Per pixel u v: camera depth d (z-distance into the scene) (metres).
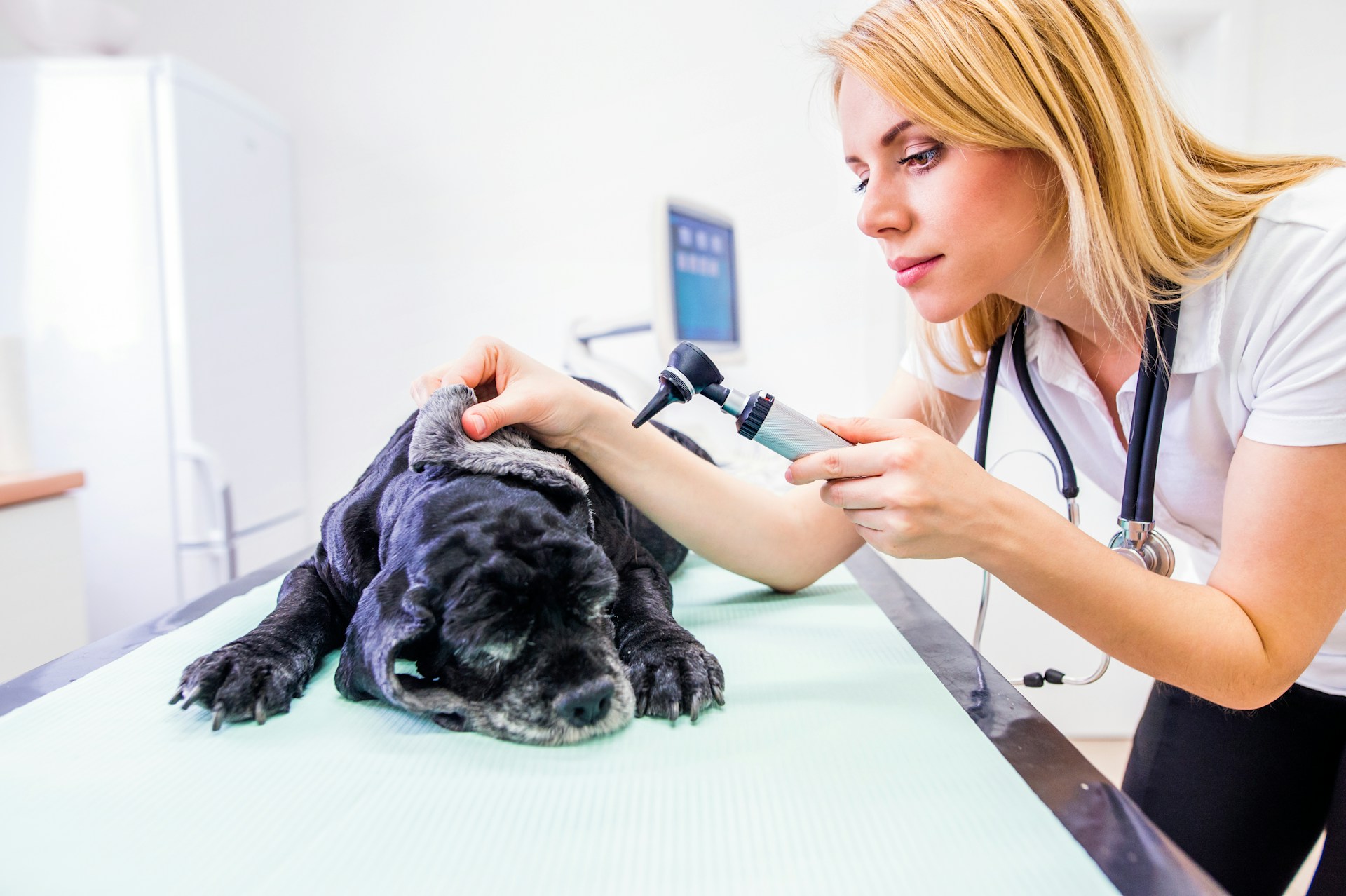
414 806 0.48
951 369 0.96
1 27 2.29
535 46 2.37
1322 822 0.95
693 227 1.95
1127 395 0.78
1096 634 0.61
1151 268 0.69
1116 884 0.41
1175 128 0.74
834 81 0.75
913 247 0.67
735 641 0.80
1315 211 0.63
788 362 2.47
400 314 2.42
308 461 2.44
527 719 0.57
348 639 0.64
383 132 2.37
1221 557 0.66
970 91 0.61
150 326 1.89
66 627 1.54
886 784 0.50
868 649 0.77
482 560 0.61
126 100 1.85
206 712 0.61
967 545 0.58
